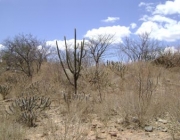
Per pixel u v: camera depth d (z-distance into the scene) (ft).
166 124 20.74
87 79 40.16
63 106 25.98
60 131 17.57
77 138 16.17
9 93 36.68
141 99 23.38
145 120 21.30
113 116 23.13
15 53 90.74
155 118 22.12
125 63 48.19
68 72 43.75
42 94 34.45
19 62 88.58
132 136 18.57
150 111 22.03
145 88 27.07
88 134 18.52
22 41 96.07
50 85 39.27
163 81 37.42
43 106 26.48
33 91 36.11
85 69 43.78
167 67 54.75
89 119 22.00
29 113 22.04
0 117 20.04
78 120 19.57
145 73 38.81
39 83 41.83
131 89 31.01
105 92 32.45
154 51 78.13
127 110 22.25
